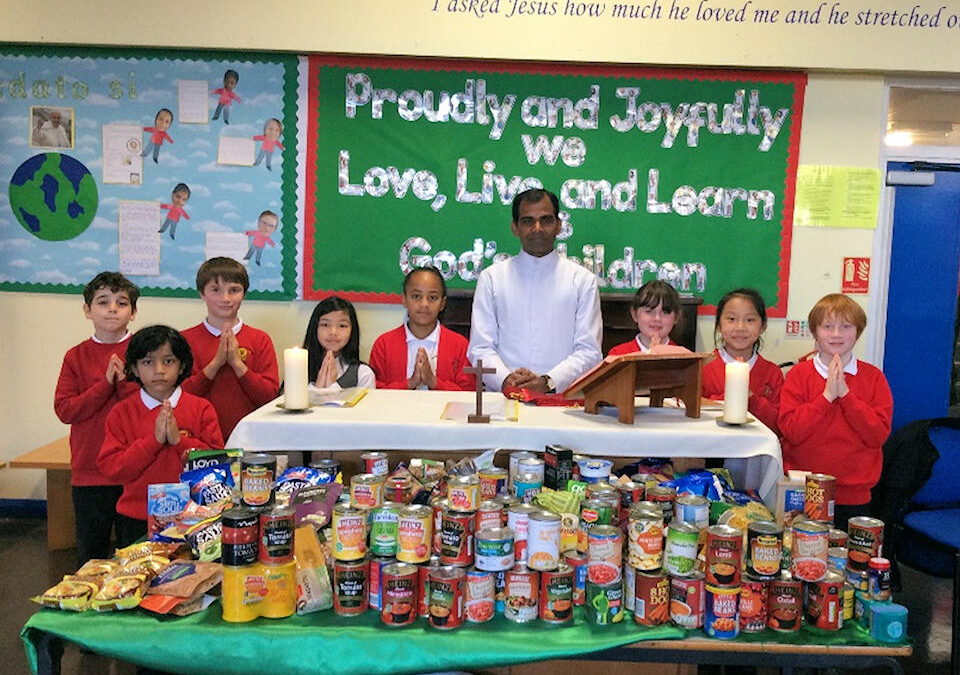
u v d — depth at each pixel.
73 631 1.35
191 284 3.55
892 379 3.62
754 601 1.38
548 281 2.72
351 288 3.54
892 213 3.54
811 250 3.50
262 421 1.73
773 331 3.54
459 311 3.33
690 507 1.54
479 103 3.45
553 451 1.66
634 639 1.35
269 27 3.31
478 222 3.51
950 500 2.75
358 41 3.31
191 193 3.51
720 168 3.46
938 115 3.48
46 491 3.50
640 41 3.29
